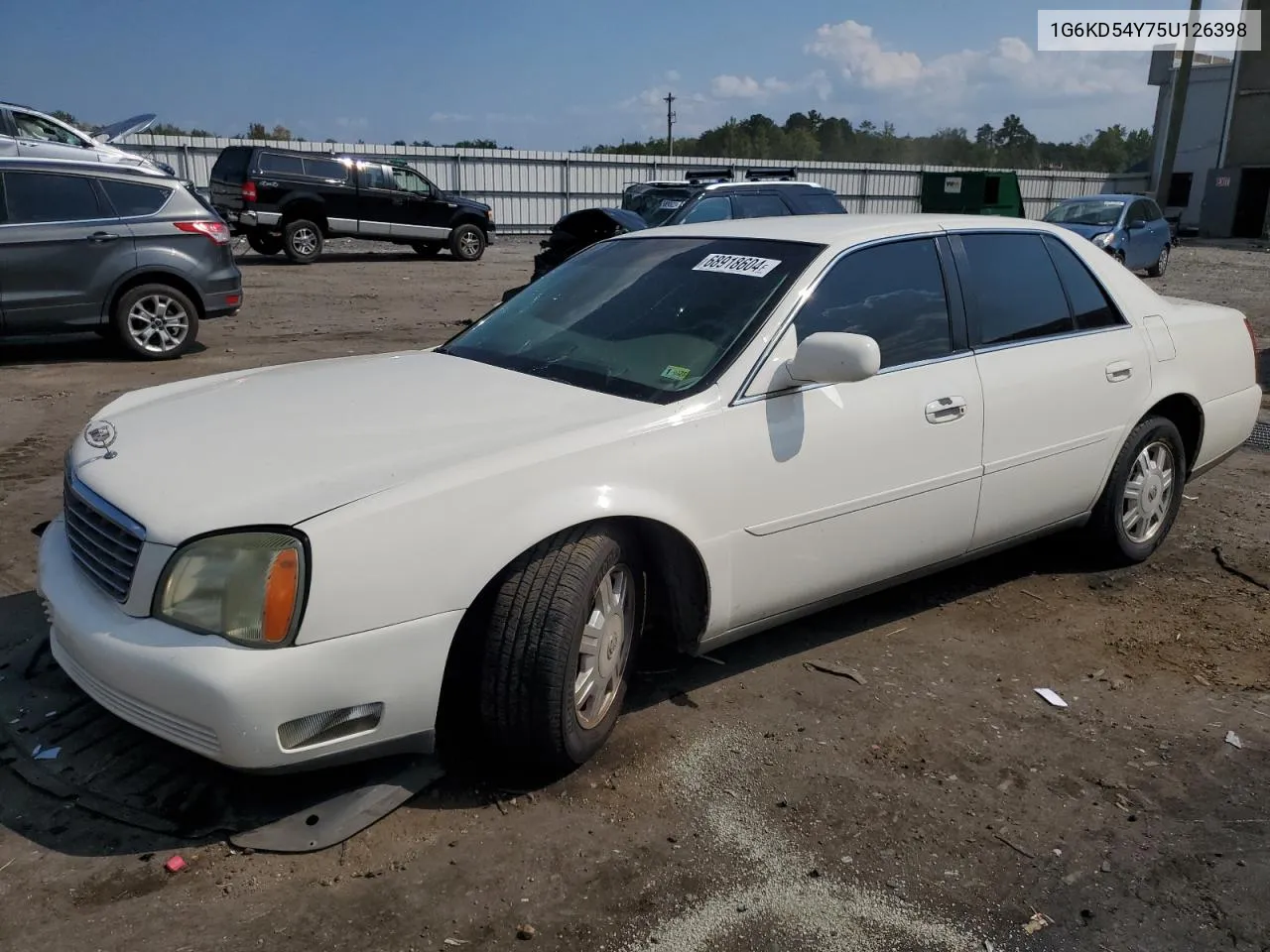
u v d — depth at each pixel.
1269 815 2.98
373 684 2.61
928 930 2.49
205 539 2.54
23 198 8.91
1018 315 4.17
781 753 3.23
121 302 9.40
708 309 3.58
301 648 2.51
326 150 30.72
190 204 9.81
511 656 2.80
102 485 2.83
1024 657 3.94
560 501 2.85
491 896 2.55
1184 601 4.51
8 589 4.21
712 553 3.22
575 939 2.43
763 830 2.84
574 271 4.29
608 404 3.21
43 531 3.68
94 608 2.73
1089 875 2.71
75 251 9.07
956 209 29.86
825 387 3.47
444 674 2.78
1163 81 43.34
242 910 2.47
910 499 3.72
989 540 4.15
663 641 3.53
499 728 2.88
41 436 6.82
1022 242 4.30
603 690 3.12
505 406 3.21
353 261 22.12
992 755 3.26
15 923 2.40
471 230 22.92
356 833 2.75
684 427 3.14
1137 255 20.16
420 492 2.67
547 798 2.95
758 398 3.31
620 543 3.05
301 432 3.01
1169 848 2.82
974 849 2.79
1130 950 2.45
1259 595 4.58
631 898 2.56
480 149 32.94
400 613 2.62
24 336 9.48
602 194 35.53
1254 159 40.44
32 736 3.12
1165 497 4.88
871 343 3.17
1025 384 4.06
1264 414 8.23
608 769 3.11
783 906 2.55
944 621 4.25
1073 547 4.95
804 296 3.53
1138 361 4.55
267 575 2.49
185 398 3.46
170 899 2.49
